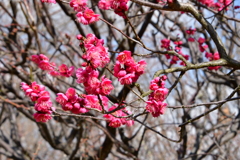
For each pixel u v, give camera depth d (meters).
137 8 5.41
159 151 9.78
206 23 3.27
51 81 5.71
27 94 2.52
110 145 6.28
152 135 10.05
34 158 7.46
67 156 6.73
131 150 6.00
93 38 2.41
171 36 6.38
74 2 2.71
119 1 2.67
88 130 6.51
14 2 6.07
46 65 2.99
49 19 6.27
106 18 5.98
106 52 2.32
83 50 2.40
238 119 6.44
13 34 6.15
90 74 2.30
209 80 6.54
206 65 3.01
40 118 2.58
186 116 6.11
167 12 6.74
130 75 2.28
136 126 9.54
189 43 6.52
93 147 6.70
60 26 8.91
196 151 6.58
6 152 7.17
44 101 2.51
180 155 6.79
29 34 5.57
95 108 2.68
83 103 2.55
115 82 6.82
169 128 9.71
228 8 5.00
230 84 6.38
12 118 8.05
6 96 6.84
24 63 5.84
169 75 8.09
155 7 3.09
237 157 9.09
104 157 6.37
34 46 6.58
